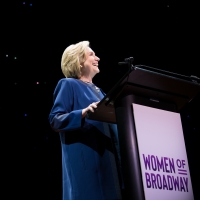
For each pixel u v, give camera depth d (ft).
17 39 13.35
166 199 4.50
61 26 13.85
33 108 13.75
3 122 13.50
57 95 5.92
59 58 13.93
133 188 4.36
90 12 14.20
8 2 12.93
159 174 4.56
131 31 14.57
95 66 6.61
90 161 5.38
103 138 5.54
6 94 13.51
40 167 13.61
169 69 14.46
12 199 13.16
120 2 14.38
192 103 14.42
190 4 14.15
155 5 14.38
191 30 14.25
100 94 6.31
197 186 13.47
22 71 13.60
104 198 5.22
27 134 13.67
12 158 13.43
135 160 4.44
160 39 14.51
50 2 13.53
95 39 14.34
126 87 4.73
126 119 4.64
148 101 4.99
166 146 4.79
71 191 5.41
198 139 14.16
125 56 14.52
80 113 5.25
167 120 4.99
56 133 13.93
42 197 13.41
